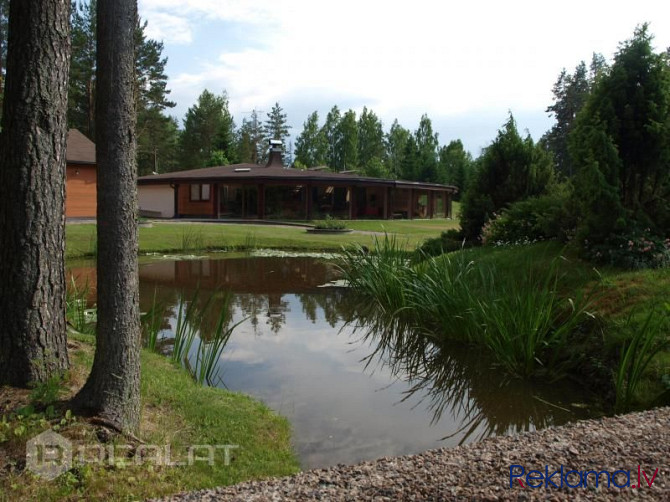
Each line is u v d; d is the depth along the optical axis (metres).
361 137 76.56
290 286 10.97
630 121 7.49
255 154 72.94
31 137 3.64
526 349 5.74
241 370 5.65
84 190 22.34
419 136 75.50
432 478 2.63
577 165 8.02
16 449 2.88
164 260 14.50
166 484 2.86
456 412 4.78
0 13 19.66
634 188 7.77
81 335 5.09
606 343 5.42
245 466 3.24
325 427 4.28
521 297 6.12
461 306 6.90
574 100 46.09
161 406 3.87
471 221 11.59
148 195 31.41
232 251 16.62
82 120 41.91
